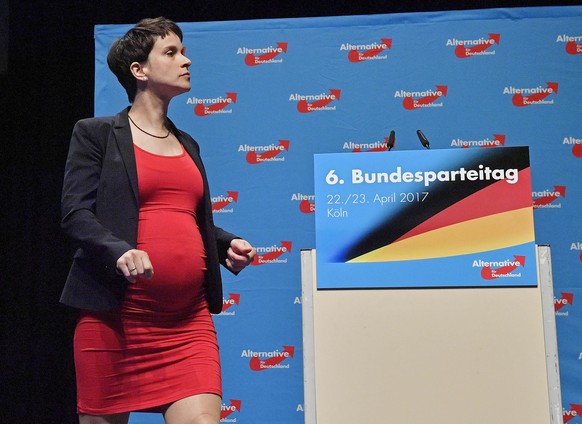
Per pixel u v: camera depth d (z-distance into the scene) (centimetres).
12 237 445
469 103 381
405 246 244
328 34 390
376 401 240
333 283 245
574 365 361
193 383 212
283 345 372
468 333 240
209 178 385
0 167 450
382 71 387
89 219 205
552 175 373
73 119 450
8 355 436
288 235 379
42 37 451
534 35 383
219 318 375
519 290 240
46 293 440
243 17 443
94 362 212
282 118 387
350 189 247
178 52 236
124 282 210
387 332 242
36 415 432
